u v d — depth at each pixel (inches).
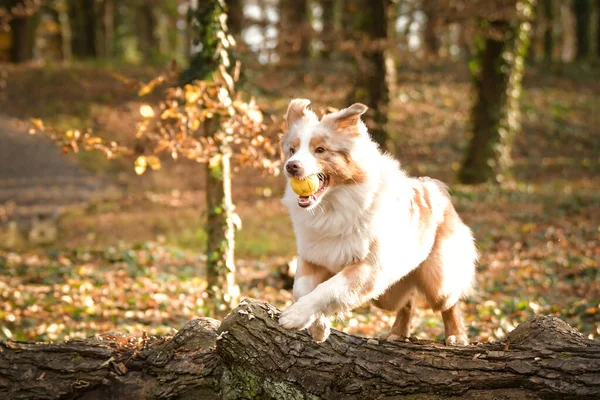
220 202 328.5
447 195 226.2
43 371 201.3
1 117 1028.5
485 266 458.9
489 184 749.9
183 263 498.3
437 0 605.0
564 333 178.1
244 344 184.5
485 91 757.9
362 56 612.4
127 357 201.3
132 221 650.8
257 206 709.3
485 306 359.3
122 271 464.1
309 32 546.6
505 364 172.4
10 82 1134.4
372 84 614.9
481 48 756.0
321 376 179.6
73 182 831.7
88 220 658.2
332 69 1168.8
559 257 464.8
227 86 320.2
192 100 296.2
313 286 193.9
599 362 166.1
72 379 199.0
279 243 565.9
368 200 187.3
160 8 1667.1
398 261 194.1
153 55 1530.5
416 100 1128.2
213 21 319.6
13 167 877.2
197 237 585.6
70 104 1068.5
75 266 477.4
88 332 323.3
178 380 192.2
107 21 1583.4
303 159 182.7
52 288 417.7
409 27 613.9
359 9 625.6
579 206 633.0
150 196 764.6
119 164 901.8
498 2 639.1
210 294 329.7
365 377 177.9
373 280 186.7
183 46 1982.0
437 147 960.9
